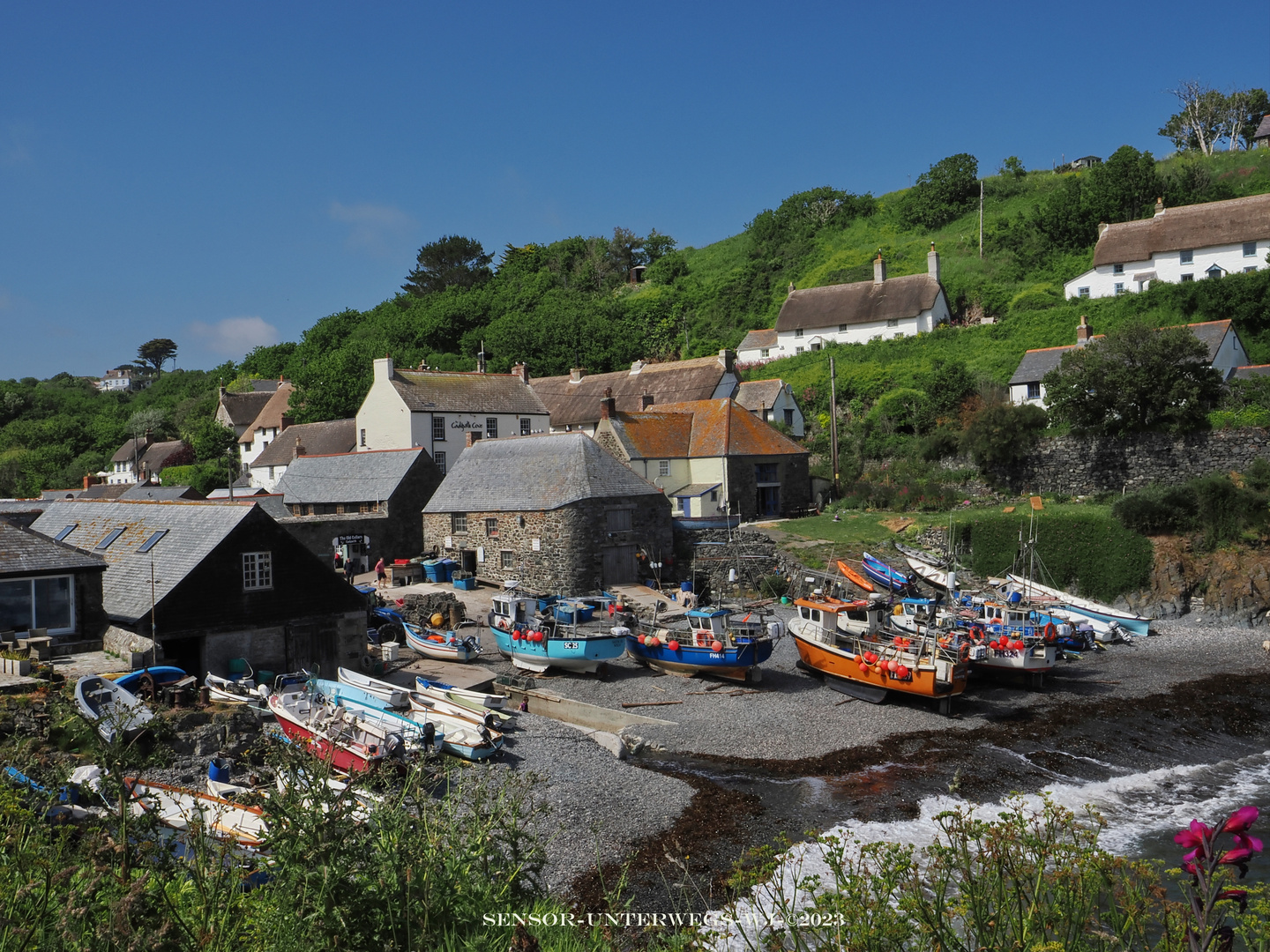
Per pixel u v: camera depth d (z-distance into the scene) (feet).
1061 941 19.67
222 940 22.33
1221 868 16.21
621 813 65.31
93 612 84.17
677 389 229.45
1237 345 187.83
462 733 72.33
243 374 422.82
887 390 220.43
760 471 179.22
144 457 311.27
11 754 28.66
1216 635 127.03
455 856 27.55
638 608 128.47
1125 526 141.79
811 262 358.02
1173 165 317.01
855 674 96.63
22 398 441.27
